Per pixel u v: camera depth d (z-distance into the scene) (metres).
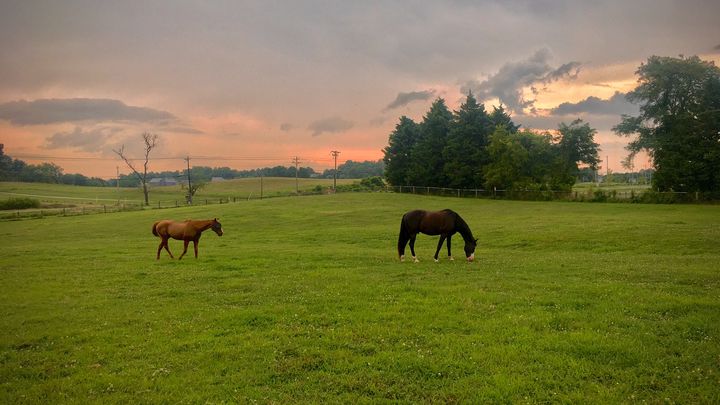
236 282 15.04
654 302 10.72
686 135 54.88
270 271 17.31
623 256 19.91
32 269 19.05
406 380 7.11
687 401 6.22
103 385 7.21
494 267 17.14
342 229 37.34
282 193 102.88
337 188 103.88
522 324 9.45
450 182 80.69
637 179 146.25
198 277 16.23
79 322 10.70
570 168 76.56
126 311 11.58
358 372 7.41
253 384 7.13
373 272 16.53
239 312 10.88
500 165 71.19
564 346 8.14
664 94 58.44
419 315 10.27
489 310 10.59
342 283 14.28
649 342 8.26
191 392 6.89
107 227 44.50
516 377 7.07
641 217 36.41
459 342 8.52
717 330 8.67
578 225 31.53
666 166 54.78
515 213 46.50
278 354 8.24
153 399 6.68
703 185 53.38
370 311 10.74
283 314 10.77
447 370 7.40
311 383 7.12
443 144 84.31
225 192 132.50
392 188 90.94
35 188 145.88
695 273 14.34
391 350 8.29
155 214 56.59
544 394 6.52
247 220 47.03
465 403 6.38
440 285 13.72
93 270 18.47
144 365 7.96
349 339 8.91
